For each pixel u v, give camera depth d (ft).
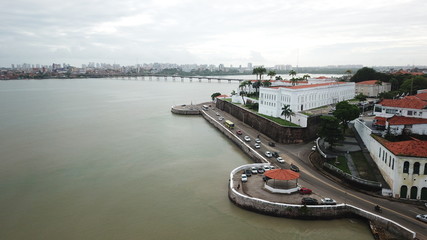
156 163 290.35
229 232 172.55
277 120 387.96
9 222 185.16
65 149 336.70
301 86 433.48
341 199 196.03
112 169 274.16
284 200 193.77
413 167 191.52
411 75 643.86
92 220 186.91
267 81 583.17
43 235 171.42
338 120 297.12
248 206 195.21
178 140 381.60
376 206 180.14
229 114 563.07
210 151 331.36
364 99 502.79
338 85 489.26
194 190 228.63
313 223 180.14
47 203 209.15
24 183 242.99
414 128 266.57
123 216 191.21
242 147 332.39
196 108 632.38
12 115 558.15
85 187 235.20
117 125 476.95
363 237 166.61
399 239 158.30
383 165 223.71
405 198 195.93
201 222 183.42
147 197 217.56
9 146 347.15
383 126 298.76
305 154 296.71
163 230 175.11
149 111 631.97
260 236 168.45
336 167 243.19
